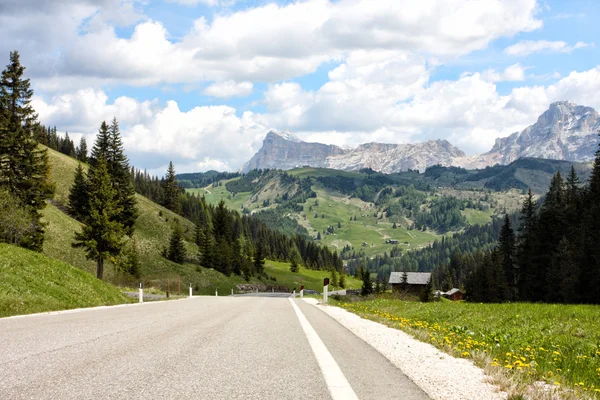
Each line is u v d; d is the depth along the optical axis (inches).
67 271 911.7
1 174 2071.9
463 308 779.4
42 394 173.6
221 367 238.2
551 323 553.0
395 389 206.1
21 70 2183.8
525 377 252.1
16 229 1829.5
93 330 385.4
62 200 3671.3
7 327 403.5
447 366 278.2
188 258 4146.2
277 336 377.1
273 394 187.0
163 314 586.6
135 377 207.9
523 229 2664.9
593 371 313.7
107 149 3120.1
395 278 5423.2
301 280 6486.2
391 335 440.1
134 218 3115.2
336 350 315.6
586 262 1843.0
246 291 4126.5
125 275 2812.5
